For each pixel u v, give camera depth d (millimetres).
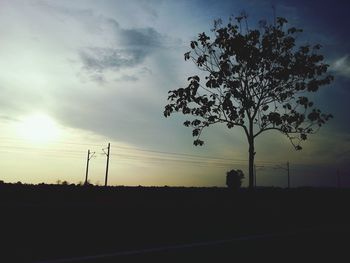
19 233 13906
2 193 28406
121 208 19781
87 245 12836
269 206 24281
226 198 30172
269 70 18062
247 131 18578
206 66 18656
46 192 30969
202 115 18031
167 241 13633
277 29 18188
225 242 8555
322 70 17547
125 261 7059
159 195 33906
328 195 34438
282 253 9633
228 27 18422
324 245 10688
